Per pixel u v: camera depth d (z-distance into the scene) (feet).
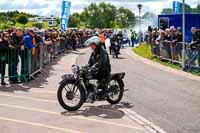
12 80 45.52
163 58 73.77
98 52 31.83
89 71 30.99
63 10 114.52
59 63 72.69
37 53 52.65
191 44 57.36
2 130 25.20
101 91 31.65
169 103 34.37
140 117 28.96
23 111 30.86
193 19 83.97
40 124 26.78
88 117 28.89
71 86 30.81
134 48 125.39
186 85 44.83
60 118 28.53
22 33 47.50
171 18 86.94
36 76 51.83
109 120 27.99
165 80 49.06
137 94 38.86
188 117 29.01
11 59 44.50
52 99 35.83
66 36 112.06
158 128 25.70
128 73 56.65
